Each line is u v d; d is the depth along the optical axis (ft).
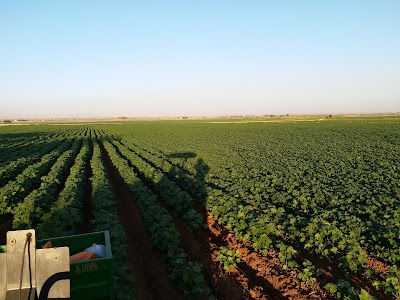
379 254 37.86
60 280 17.26
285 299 29.45
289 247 36.11
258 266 35.12
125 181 74.59
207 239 42.88
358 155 116.88
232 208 49.57
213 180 74.74
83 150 133.59
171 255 35.88
